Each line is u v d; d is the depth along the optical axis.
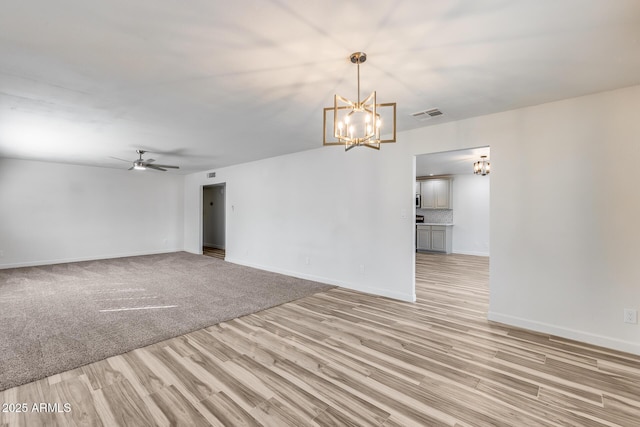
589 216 2.77
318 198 5.12
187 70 2.30
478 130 3.41
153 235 8.20
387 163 4.22
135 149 5.17
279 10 1.61
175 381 2.14
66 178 6.73
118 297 4.16
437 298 4.15
